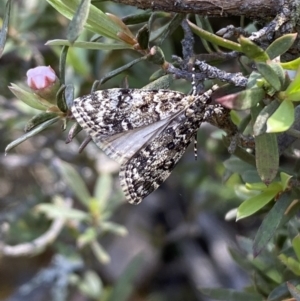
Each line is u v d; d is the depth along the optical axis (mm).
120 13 279
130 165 218
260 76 204
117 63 289
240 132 221
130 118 216
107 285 411
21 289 361
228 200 344
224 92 210
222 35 214
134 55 284
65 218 289
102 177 294
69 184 290
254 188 221
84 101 213
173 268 433
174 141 219
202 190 353
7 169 435
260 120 203
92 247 312
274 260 240
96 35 224
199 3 208
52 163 355
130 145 217
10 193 438
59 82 216
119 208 430
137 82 285
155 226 431
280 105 201
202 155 334
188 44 217
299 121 214
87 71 282
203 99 215
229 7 209
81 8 199
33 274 456
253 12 210
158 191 435
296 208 224
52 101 216
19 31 280
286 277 231
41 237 315
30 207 349
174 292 427
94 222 290
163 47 267
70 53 279
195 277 404
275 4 209
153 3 208
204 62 216
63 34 312
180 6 208
